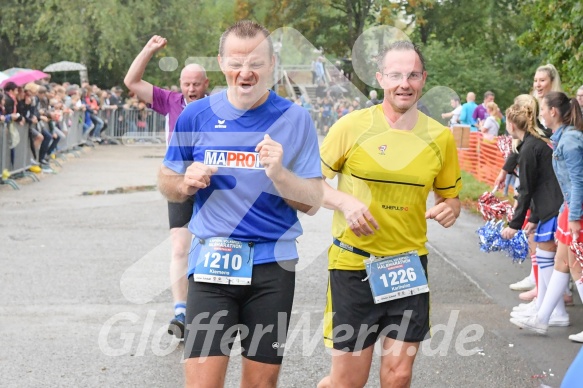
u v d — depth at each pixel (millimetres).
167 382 8297
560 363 8984
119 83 52688
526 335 10016
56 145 29641
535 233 10500
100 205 21000
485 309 11227
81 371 8578
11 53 56375
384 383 6719
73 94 36750
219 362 6074
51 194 23000
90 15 50312
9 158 24531
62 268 13398
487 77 32906
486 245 11078
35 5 52938
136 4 47688
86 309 10930
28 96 26094
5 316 10555
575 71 19766
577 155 9453
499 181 12805
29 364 8758
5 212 19531
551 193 10320
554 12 20219
